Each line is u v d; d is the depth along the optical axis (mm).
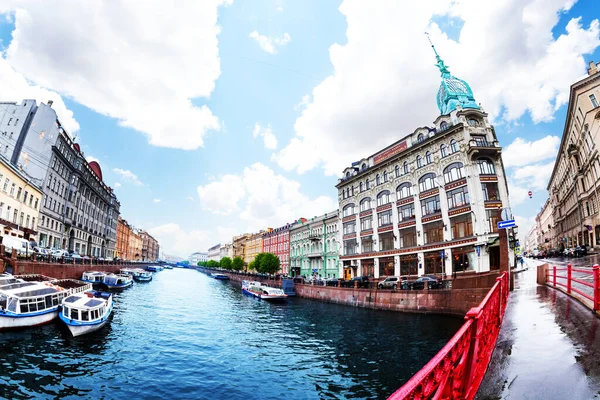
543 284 16234
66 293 23953
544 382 4359
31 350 15891
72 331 18547
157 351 17547
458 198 31453
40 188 42375
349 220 48500
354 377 14227
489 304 6043
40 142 44750
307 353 17969
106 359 15664
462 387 3877
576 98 39562
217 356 17250
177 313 30078
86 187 62688
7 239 27828
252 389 13094
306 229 66062
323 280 46000
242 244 111750
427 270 34375
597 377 4301
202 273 153500
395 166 40281
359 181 46969
